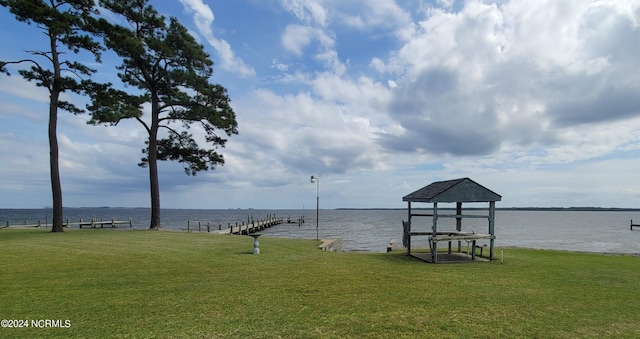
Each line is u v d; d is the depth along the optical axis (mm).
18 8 18031
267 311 6578
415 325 5898
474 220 99250
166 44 23188
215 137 28250
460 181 13727
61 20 19656
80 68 21766
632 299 7777
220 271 10344
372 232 51188
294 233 48812
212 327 5754
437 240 13117
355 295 7766
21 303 6996
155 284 8656
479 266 12180
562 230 59531
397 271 10836
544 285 9094
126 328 5703
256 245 14180
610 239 40875
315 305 6973
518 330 5754
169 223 71938
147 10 24141
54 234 19625
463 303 7238
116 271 10125
